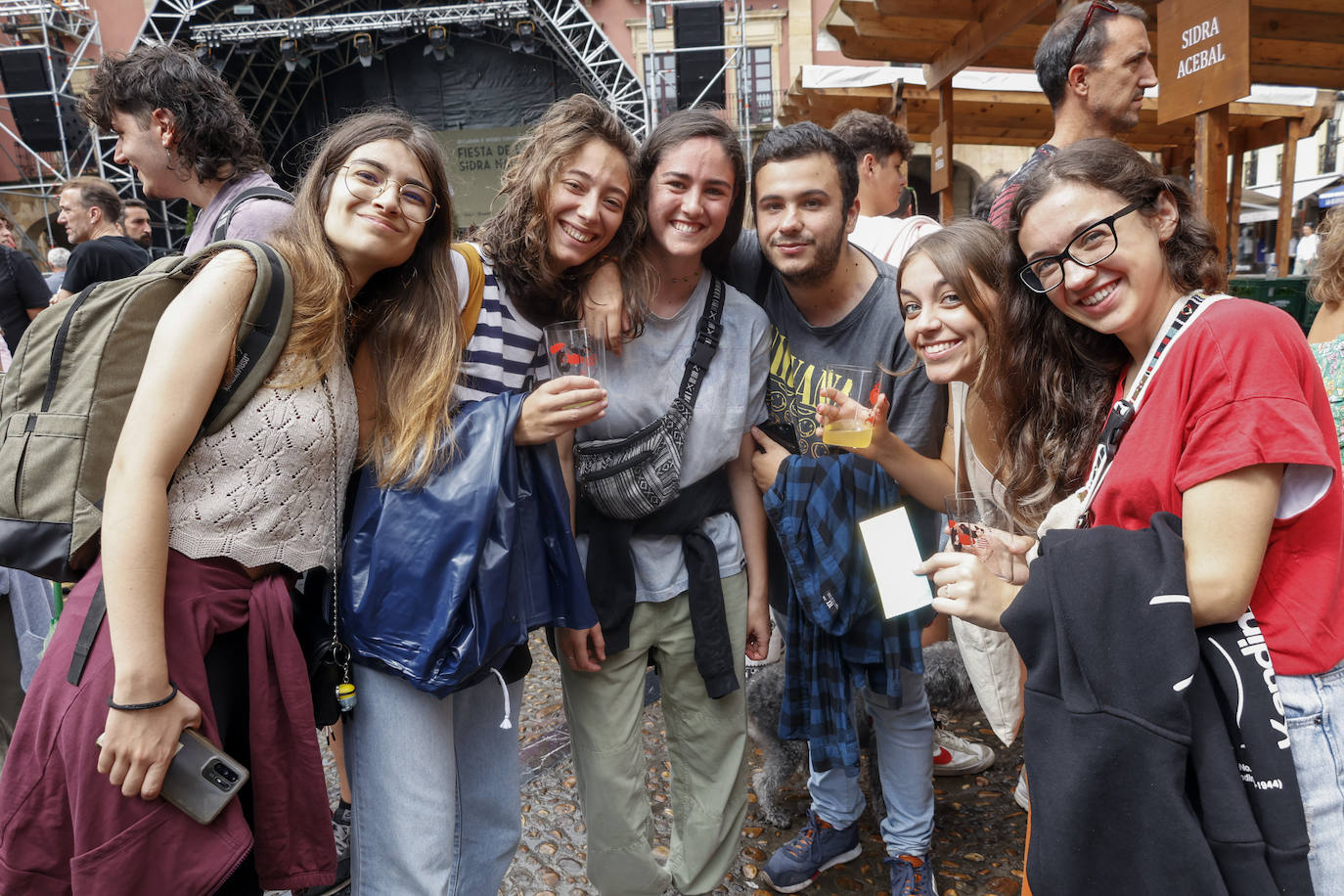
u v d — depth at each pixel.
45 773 1.28
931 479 2.01
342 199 1.42
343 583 1.48
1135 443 1.24
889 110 8.67
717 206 1.87
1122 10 2.54
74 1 16.81
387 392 1.52
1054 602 1.16
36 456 1.33
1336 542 1.16
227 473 1.33
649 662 2.12
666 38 17.05
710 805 2.08
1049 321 1.48
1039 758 1.18
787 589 2.24
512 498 1.49
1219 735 1.11
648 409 1.90
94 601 1.30
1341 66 6.46
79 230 4.56
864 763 2.78
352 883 1.54
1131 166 1.25
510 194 1.78
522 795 2.82
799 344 2.19
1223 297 1.23
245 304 1.33
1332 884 1.12
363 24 15.69
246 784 1.46
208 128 2.01
